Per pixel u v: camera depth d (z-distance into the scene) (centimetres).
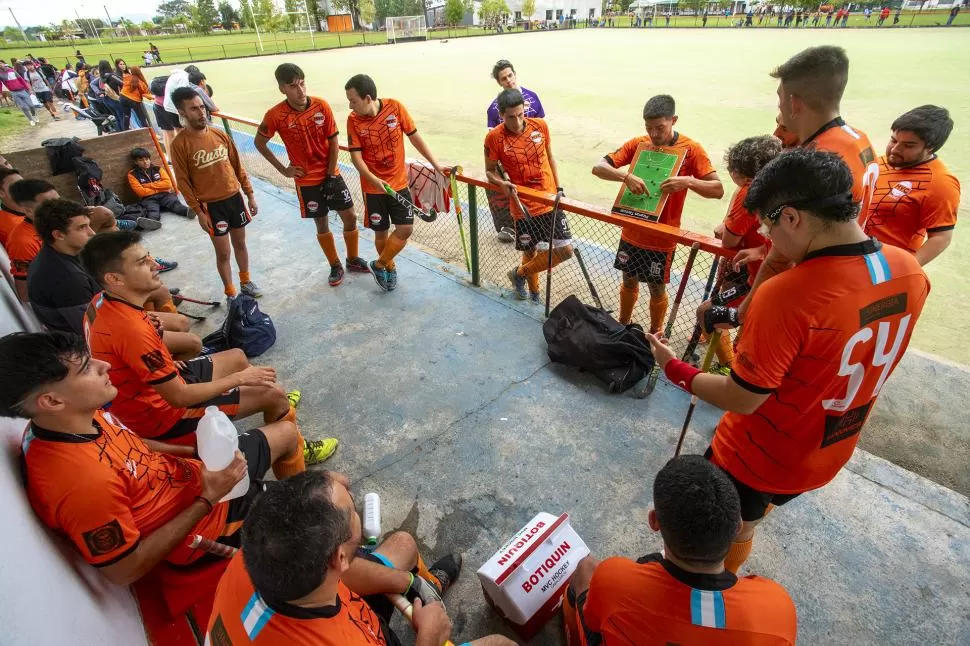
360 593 167
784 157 128
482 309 416
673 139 328
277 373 353
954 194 254
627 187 327
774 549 226
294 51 4909
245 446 216
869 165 170
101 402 148
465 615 210
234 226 425
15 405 133
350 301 436
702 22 6962
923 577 213
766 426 156
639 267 359
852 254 128
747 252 249
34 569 113
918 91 1812
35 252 339
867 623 198
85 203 619
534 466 274
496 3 7306
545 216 399
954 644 191
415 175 425
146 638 165
